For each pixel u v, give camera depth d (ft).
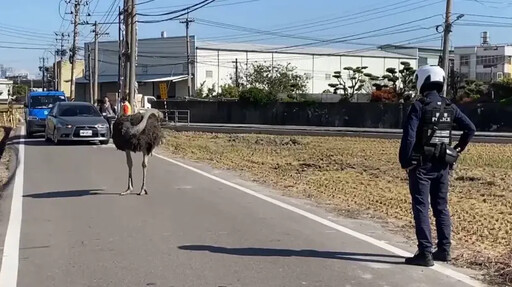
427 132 22.52
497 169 61.46
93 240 27.25
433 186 23.63
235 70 245.65
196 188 42.39
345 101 163.22
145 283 21.27
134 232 28.76
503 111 137.90
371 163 64.95
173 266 23.27
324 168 59.26
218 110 179.32
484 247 27.20
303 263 23.71
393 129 144.46
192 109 182.91
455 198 42.45
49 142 81.15
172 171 51.72
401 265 23.38
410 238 28.17
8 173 50.37
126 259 24.22
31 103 92.22
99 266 23.27
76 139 75.61
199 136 105.60
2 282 21.45
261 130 125.90
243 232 28.89
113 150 69.92
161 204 35.96
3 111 151.02
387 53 303.27
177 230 29.22
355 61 289.94
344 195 41.42
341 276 22.00
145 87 263.08
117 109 113.70
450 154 22.76
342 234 28.71
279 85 219.00
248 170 54.85
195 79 253.85
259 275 22.16
